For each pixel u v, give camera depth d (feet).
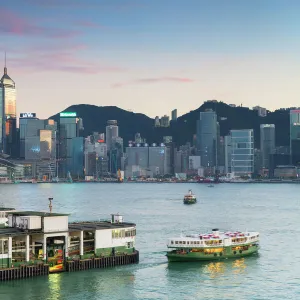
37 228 495.00
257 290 476.95
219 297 456.04
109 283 483.92
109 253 534.37
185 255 576.20
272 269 551.59
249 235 629.10
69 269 505.25
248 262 583.99
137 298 450.30
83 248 524.93
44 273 491.72
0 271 469.98
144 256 606.55
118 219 581.53
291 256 621.72
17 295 445.37
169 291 470.39
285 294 465.88
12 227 512.63
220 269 548.31
